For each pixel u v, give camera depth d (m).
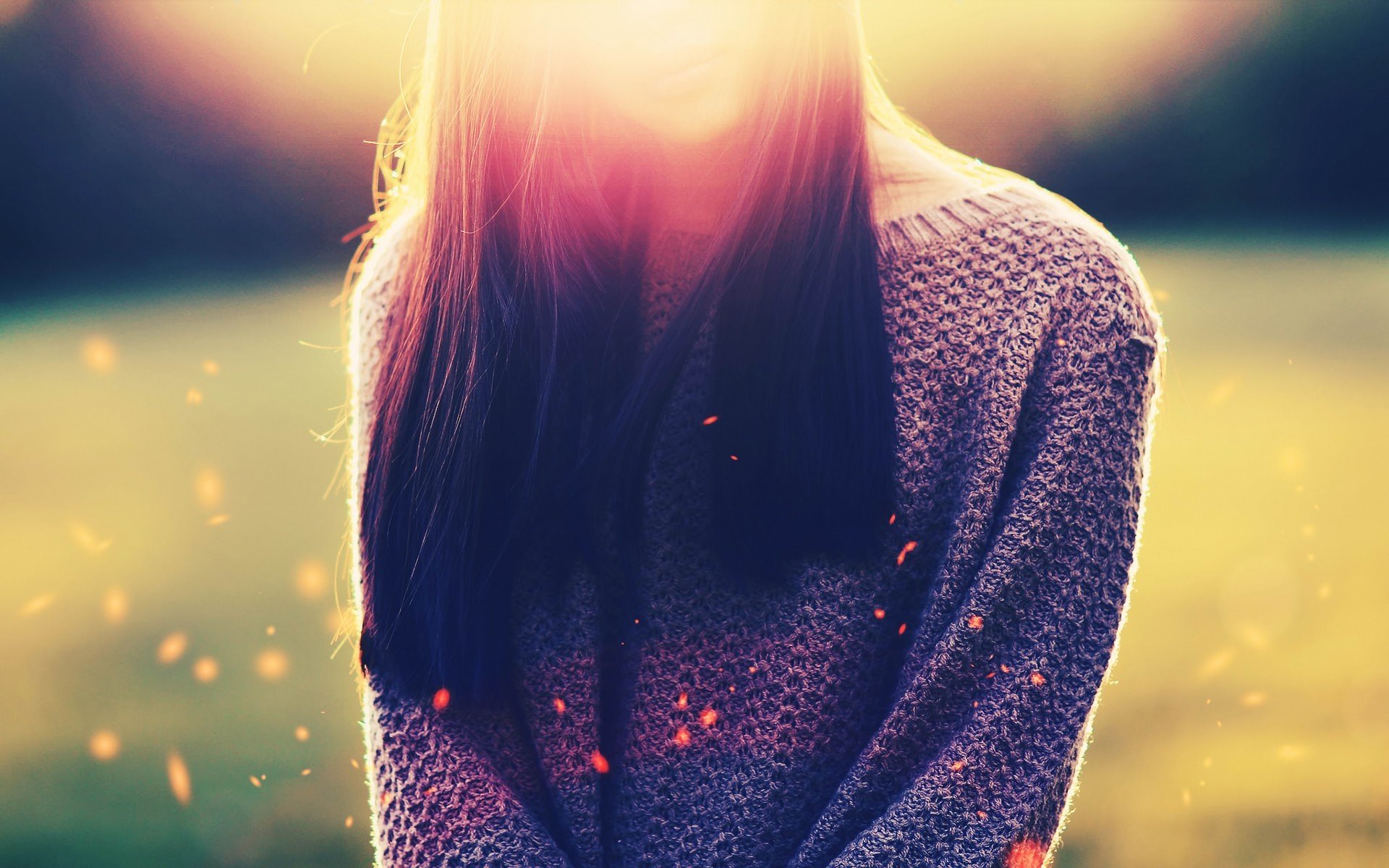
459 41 1.42
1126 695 3.72
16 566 5.75
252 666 4.30
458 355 1.42
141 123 17.95
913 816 1.37
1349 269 14.59
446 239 1.43
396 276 1.49
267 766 3.55
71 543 6.02
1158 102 20.70
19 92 17.94
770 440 1.38
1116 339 1.39
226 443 7.90
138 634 4.71
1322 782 3.14
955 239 1.42
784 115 1.37
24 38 17.73
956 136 18.77
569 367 1.42
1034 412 1.40
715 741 1.43
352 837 3.13
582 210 1.42
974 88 19.14
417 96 1.53
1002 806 1.37
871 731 1.42
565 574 1.43
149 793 3.43
